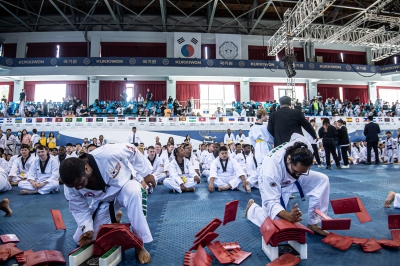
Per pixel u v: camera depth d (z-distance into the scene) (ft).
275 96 66.64
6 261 6.81
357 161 35.37
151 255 7.19
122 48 62.69
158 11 62.69
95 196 7.45
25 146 21.20
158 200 14.83
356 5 58.75
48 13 61.57
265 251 7.10
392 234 7.77
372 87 69.97
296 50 67.87
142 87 63.16
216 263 6.59
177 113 50.65
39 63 54.44
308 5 37.09
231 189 17.81
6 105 51.39
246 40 65.00
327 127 27.27
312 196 8.54
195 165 20.20
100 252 6.79
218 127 47.65
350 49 70.18
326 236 8.07
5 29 61.87
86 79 61.41
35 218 11.40
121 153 7.55
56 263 6.69
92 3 55.83
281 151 7.79
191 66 57.11
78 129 44.73
